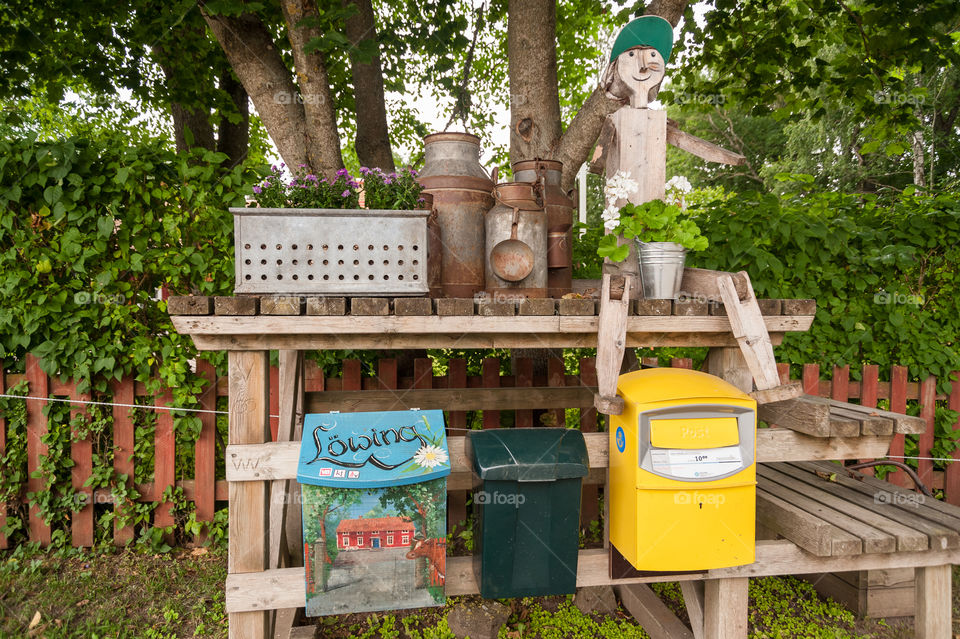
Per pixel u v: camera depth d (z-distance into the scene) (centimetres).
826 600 273
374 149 407
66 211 298
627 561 202
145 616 259
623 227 217
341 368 352
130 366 318
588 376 352
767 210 336
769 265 331
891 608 259
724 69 504
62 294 304
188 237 318
